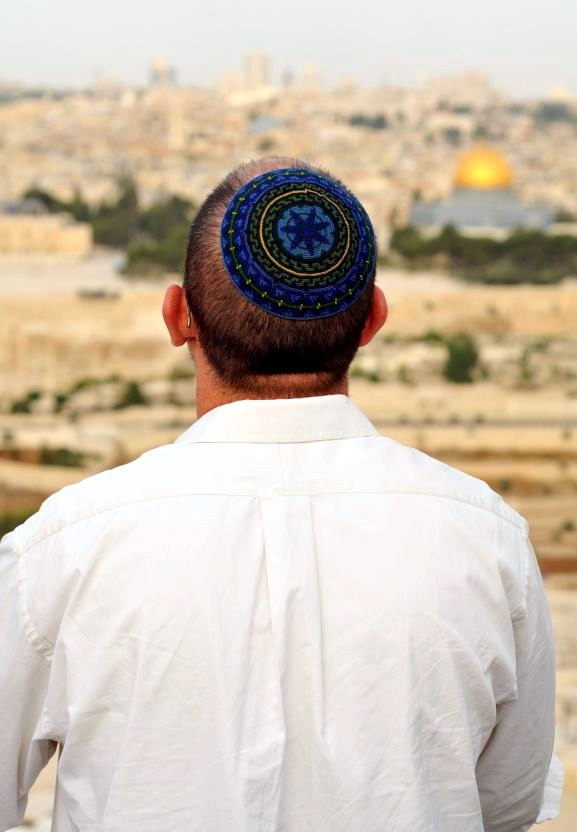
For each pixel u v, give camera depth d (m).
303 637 2.04
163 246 106.44
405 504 2.18
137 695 2.00
